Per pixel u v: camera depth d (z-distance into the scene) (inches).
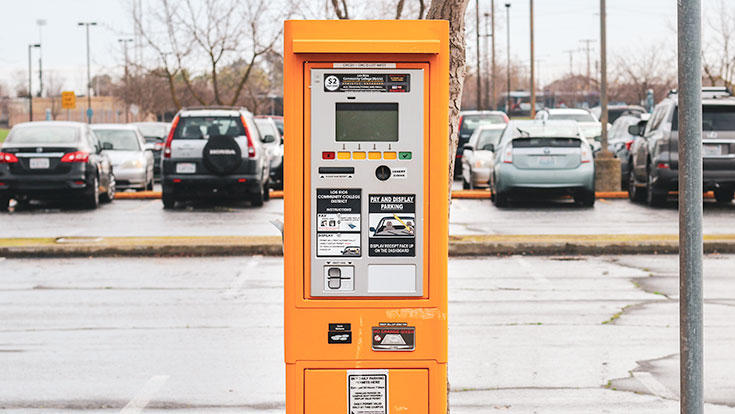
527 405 262.4
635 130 813.9
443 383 179.5
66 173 770.2
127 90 2723.9
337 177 174.6
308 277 176.9
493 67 2568.9
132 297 417.4
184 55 1429.6
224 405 263.1
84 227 668.1
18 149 766.5
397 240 176.2
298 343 178.2
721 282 442.0
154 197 913.5
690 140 154.9
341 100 173.5
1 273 481.1
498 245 532.1
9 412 257.4
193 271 484.4
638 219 700.7
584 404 263.3
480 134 978.7
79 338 341.7
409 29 173.6
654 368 298.8
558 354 315.9
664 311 383.2
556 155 773.9
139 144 999.0
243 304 401.1
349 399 179.6
